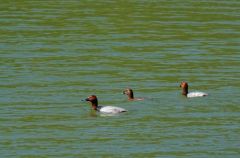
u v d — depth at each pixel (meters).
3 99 41.78
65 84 44.69
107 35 56.78
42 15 62.97
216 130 37.31
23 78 45.69
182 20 62.03
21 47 52.88
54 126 37.78
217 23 61.12
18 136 36.41
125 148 34.91
